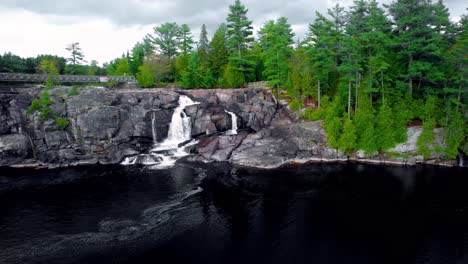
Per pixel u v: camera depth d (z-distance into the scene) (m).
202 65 72.31
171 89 59.78
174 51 88.50
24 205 30.31
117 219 27.25
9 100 44.69
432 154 44.44
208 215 28.41
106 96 49.84
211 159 47.09
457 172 40.66
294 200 32.09
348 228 26.14
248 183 37.22
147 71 70.25
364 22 49.72
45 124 44.56
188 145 50.44
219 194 33.66
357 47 45.75
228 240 24.12
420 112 45.44
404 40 46.41
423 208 29.77
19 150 43.53
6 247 22.45
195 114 52.16
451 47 50.16
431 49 44.56
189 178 39.00
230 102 55.28
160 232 25.08
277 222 27.25
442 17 45.03
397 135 45.31
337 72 54.97
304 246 23.41
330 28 51.28
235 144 48.97
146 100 52.44
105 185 36.31
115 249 22.47
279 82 58.25
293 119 54.16
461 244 23.62
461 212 28.86
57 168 43.41
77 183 37.03
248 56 64.69
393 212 29.03
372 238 24.56
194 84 66.44
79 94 48.78
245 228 26.09
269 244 23.62
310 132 48.34
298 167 43.75
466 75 43.34
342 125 47.06
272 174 40.72
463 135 43.53
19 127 44.69
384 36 46.09
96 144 46.78
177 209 29.59
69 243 23.11
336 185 36.34
